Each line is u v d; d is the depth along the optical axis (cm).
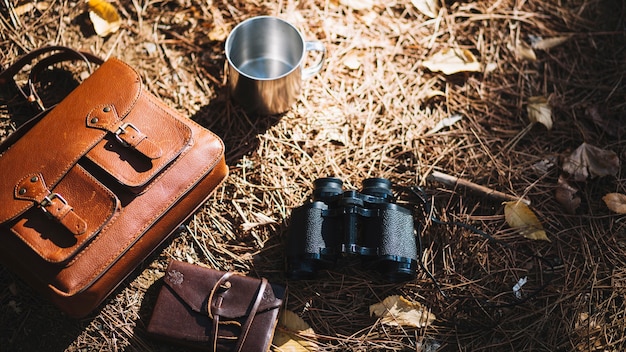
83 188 86
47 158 86
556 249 99
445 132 105
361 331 94
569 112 107
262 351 88
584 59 111
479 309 95
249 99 100
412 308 94
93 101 90
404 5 113
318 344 93
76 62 105
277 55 106
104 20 106
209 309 89
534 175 103
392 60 109
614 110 107
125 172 87
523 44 111
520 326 95
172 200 89
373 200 93
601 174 102
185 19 109
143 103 90
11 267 88
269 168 101
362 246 93
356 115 105
